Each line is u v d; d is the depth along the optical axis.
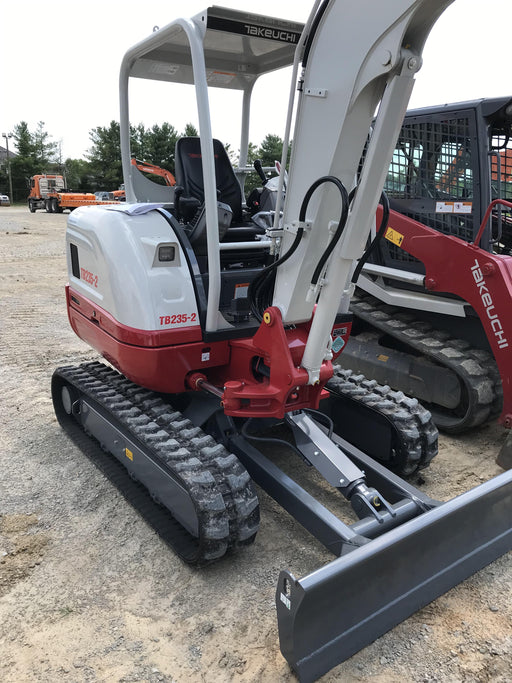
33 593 2.59
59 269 11.27
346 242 2.35
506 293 3.73
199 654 2.27
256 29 2.78
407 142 4.39
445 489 3.54
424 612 2.51
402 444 3.38
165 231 3.04
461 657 2.26
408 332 4.47
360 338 4.93
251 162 5.37
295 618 1.97
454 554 2.49
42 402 4.78
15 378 5.30
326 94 2.31
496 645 2.33
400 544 2.21
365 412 3.60
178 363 2.98
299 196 2.54
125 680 2.14
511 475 2.63
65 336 6.65
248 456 3.09
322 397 3.29
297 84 2.40
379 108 2.15
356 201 2.28
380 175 2.24
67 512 3.21
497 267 3.77
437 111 4.12
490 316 3.85
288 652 2.06
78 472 3.64
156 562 2.81
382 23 2.04
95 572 2.73
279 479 2.90
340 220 2.28
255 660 2.24
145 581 2.68
